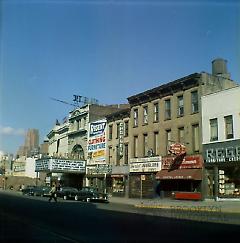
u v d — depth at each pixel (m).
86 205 33.44
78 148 64.62
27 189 57.06
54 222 18.31
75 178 63.56
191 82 39.59
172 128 41.81
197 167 37.53
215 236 13.48
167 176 40.25
